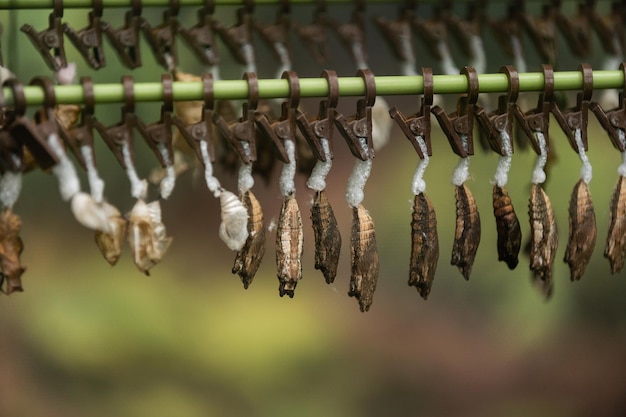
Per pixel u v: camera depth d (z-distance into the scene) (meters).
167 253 1.63
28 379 1.54
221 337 1.58
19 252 0.90
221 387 1.57
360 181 0.91
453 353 1.68
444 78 0.91
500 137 0.92
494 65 1.21
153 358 1.56
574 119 0.92
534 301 1.57
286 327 1.61
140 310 1.57
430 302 1.68
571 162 1.32
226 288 1.64
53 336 1.54
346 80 0.90
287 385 1.59
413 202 0.92
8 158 0.89
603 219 1.35
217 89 0.90
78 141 0.89
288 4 1.03
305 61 1.53
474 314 1.68
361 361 1.65
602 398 1.63
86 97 0.89
